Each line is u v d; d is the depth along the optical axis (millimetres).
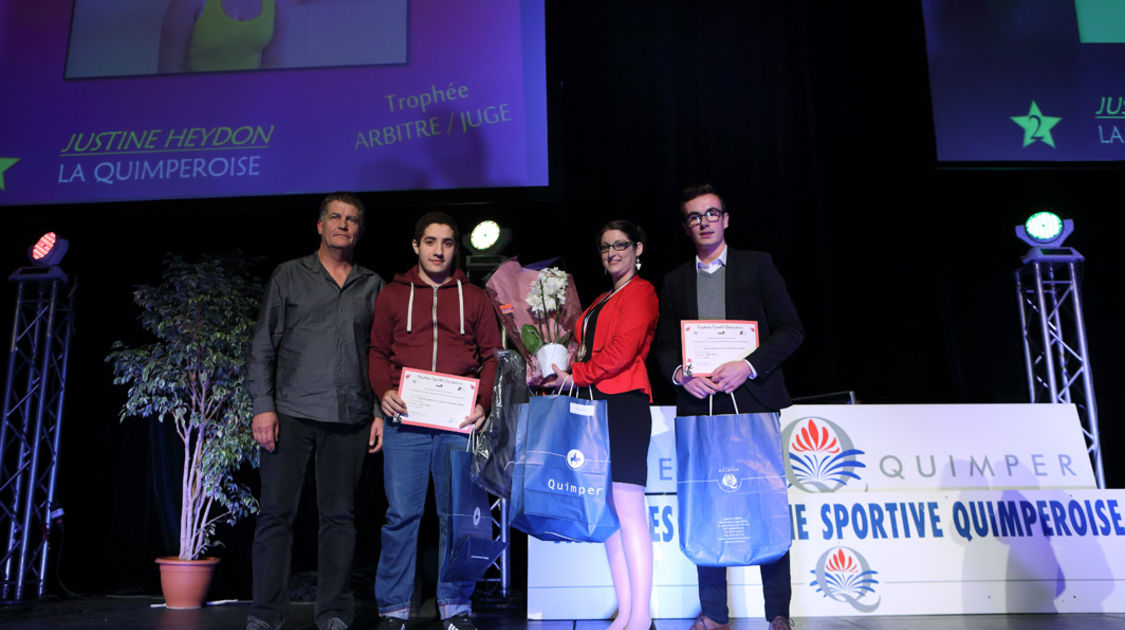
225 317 3676
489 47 4004
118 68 4023
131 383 4215
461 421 2381
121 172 3918
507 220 4336
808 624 2568
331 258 2609
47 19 4078
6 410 3842
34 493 3869
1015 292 4039
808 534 2873
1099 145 3969
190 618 3035
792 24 4508
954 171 4062
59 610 3342
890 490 2951
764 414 2246
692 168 4344
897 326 4219
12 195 3906
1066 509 2943
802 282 4246
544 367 2348
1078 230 4273
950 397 4090
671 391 4145
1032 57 4062
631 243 2465
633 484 2279
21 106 3990
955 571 2842
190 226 4387
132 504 4074
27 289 4258
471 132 3922
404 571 2430
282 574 2395
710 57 4484
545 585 2877
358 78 3988
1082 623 2549
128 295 4309
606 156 4363
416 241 2611
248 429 3580
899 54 4414
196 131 3949
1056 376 4133
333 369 2484
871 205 4312
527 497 2158
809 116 4363
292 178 3898
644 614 2244
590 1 4523
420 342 2484
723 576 2412
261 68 4008
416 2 4066
